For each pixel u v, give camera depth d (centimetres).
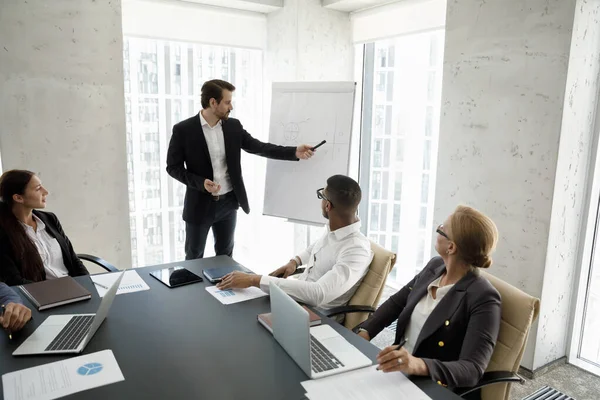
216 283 212
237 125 315
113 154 326
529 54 249
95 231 327
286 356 149
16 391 128
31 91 291
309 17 383
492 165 274
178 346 154
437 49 352
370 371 141
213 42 382
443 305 169
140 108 363
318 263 225
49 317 175
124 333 163
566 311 279
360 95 423
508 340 160
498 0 259
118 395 127
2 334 160
